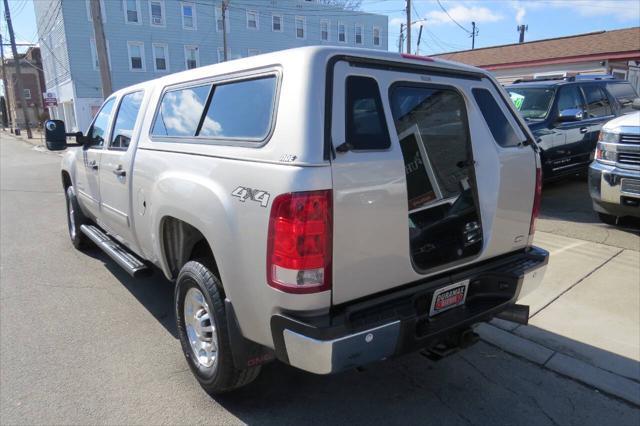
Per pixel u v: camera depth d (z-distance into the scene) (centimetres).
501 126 324
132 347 376
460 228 320
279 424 287
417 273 268
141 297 472
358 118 244
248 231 242
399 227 253
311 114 228
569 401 309
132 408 300
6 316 430
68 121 3381
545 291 456
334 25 3688
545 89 844
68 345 379
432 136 313
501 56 2427
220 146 274
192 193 281
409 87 284
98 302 461
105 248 461
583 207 767
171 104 347
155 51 3095
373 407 304
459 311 288
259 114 257
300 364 233
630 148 579
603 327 392
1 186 1201
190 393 316
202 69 324
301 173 221
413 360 358
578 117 775
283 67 247
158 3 3050
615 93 961
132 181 372
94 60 2977
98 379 331
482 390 321
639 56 1881
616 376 331
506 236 319
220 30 3275
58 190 1143
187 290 312
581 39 2231
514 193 319
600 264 516
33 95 5712
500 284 310
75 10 2872
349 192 231
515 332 389
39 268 557
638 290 454
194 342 318
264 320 244
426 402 308
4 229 749
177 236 331
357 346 232
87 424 286
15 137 3784
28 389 320
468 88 311
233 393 317
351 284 240
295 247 222
